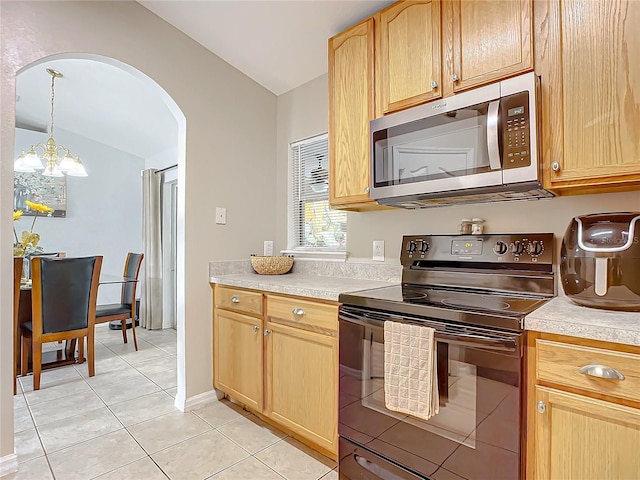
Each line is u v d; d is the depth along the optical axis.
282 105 2.97
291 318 2.01
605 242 1.27
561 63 1.38
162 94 2.40
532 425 1.21
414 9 1.80
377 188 1.86
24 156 3.25
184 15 2.32
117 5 2.17
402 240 2.17
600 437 1.08
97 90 3.54
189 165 2.47
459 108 1.58
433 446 1.39
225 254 2.67
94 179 5.02
